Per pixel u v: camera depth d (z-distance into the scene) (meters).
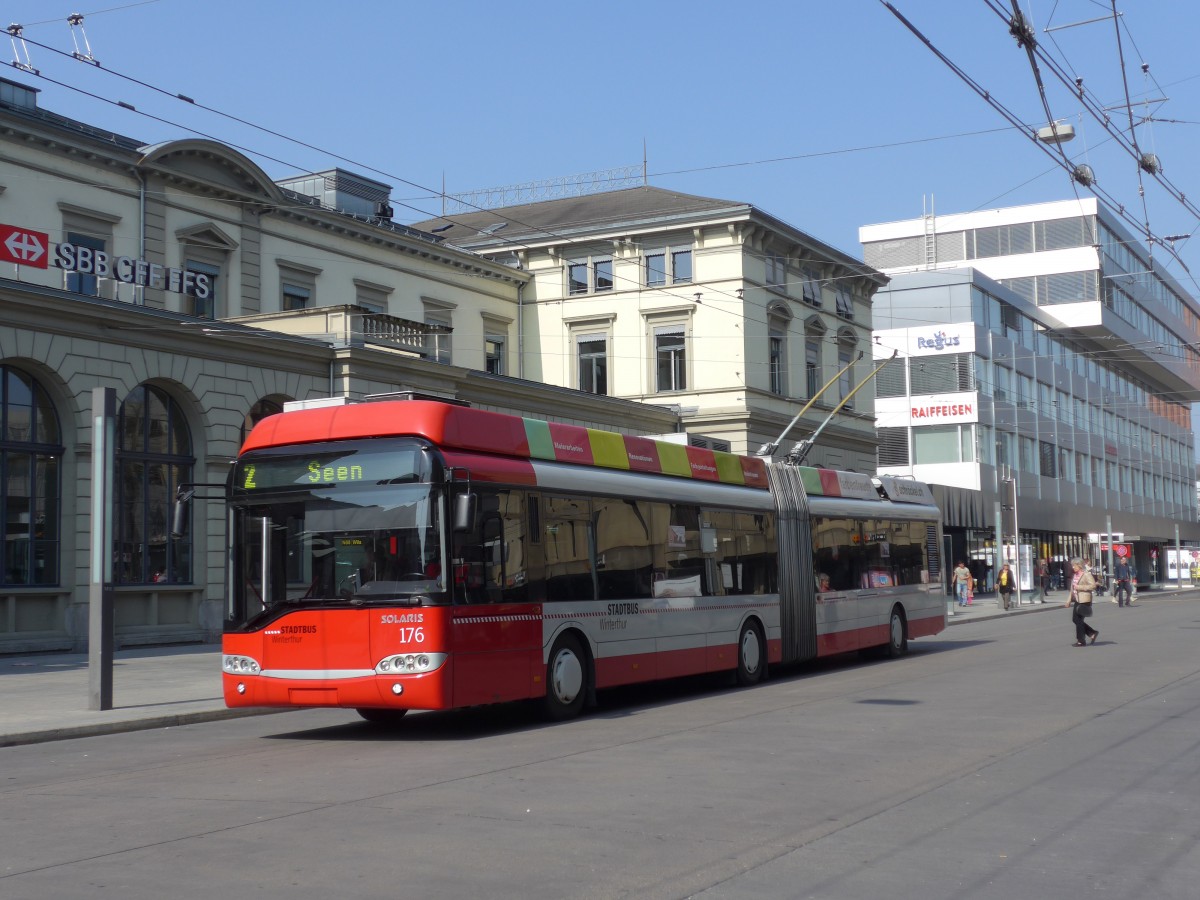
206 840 7.92
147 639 27.20
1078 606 26.56
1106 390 86.12
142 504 27.47
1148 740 12.17
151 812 9.04
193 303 33.94
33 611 25.47
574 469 15.84
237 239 35.44
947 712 14.63
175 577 28.14
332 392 31.06
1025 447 71.38
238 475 14.16
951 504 57.59
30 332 24.88
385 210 42.31
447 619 13.07
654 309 46.69
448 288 44.66
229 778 10.74
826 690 17.94
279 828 8.27
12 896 6.54
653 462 17.84
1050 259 75.06
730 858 7.30
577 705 15.34
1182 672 19.78
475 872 6.98
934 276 66.12
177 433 28.31
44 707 16.77
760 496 20.53
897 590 25.20
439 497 13.26
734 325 45.66
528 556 14.59
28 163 29.78
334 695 13.23
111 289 30.44
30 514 25.52
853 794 9.36
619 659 16.19
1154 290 87.56
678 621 17.62
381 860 7.28
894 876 6.89
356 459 13.64
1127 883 6.75
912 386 66.31
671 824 8.27
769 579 20.44
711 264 46.16
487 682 13.61
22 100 30.53
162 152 32.56
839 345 53.16
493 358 47.41
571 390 39.25
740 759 11.15
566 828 8.16
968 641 30.02
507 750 12.23
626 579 16.52
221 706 16.88
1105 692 16.77
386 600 13.16
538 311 48.44
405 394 14.20
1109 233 77.12
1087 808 8.81
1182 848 7.58
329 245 39.16
